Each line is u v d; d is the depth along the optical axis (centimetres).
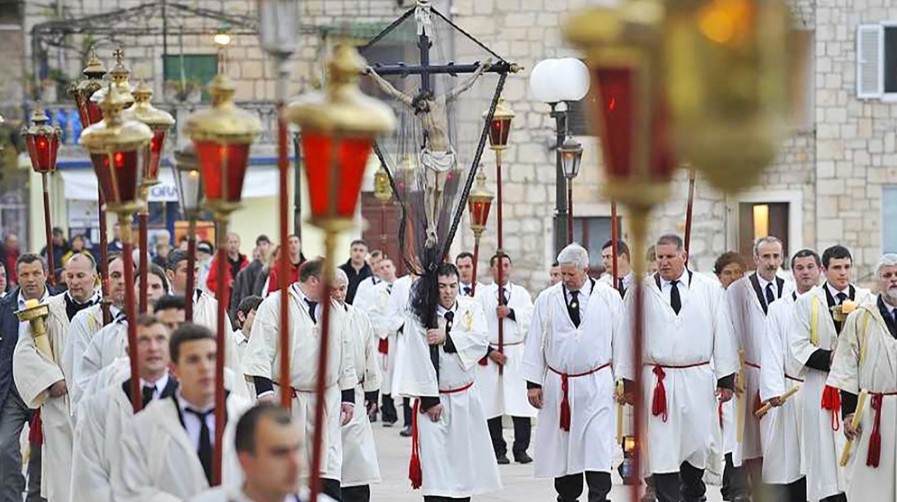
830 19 8012
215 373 1886
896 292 3200
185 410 1988
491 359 4650
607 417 3619
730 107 1169
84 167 8881
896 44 8025
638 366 1380
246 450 1680
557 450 3656
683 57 1178
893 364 3198
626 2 1222
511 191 7906
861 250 8069
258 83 9144
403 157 3647
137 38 9088
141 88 2270
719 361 3562
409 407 5288
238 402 2011
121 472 2009
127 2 9181
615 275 3788
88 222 8956
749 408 3597
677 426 3547
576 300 3628
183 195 2116
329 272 1541
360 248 5938
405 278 5369
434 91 3688
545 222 7906
